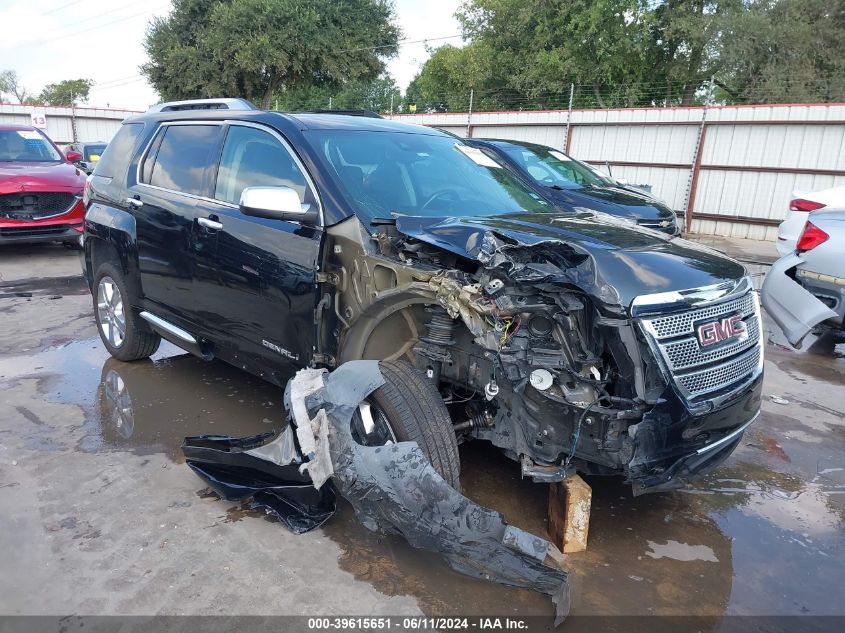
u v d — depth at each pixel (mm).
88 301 7566
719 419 2906
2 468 3682
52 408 4523
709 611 2725
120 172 5105
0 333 6266
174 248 4379
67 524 3162
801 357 6367
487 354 2793
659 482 2857
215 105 4703
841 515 3521
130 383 5016
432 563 2928
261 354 3895
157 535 3090
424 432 2824
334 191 3484
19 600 2639
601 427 2668
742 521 3434
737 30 25812
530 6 29062
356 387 2844
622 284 2732
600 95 29281
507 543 2566
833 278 5727
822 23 25734
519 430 2836
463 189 4012
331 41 28422
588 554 3092
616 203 8492
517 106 31953
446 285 2820
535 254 2850
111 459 3814
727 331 2957
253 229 3773
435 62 41156
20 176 9469
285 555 2969
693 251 3246
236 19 27281
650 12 27234
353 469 2754
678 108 16359
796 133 14914
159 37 30016
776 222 15422
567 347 2744
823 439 4465
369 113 4926
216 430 4211
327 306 3408
